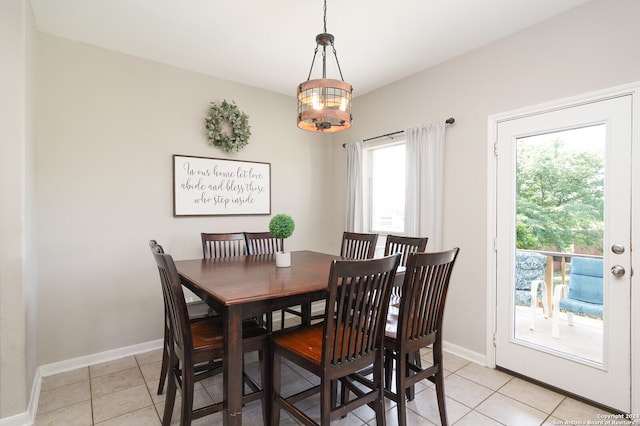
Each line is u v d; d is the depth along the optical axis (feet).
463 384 7.52
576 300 7.04
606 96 6.54
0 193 5.74
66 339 8.16
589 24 6.77
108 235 8.75
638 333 6.15
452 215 9.35
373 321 5.03
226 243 9.98
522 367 7.81
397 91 11.07
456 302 9.21
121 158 8.95
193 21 7.58
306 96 5.73
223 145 10.64
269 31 8.02
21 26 5.91
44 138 7.84
